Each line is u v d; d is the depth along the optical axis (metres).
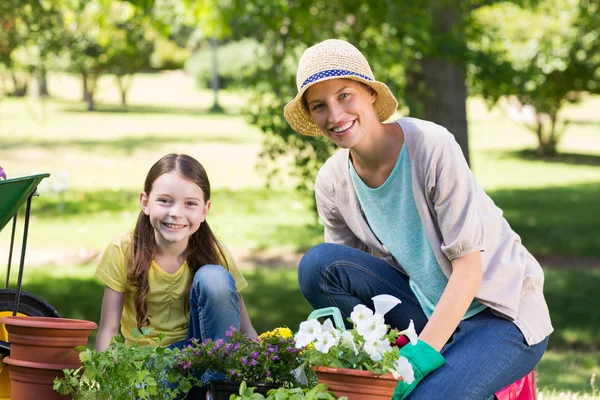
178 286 3.67
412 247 3.34
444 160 3.17
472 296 3.11
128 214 17.22
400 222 3.34
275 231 15.91
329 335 2.70
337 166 3.50
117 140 28.38
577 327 9.71
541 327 3.27
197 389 3.27
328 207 3.61
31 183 3.33
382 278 3.50
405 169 3.25
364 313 2.77
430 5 10.01
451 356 3.15
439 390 3.04
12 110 35.22
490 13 16.56
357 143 3.19
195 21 10.91
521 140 33.62
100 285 10.98
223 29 10.69
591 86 19.44
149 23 11.18
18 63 11.20
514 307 3.21
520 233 16.47
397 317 3.50
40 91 40.00
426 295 3.40
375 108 3.34
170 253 3.67
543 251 14.97
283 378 2.91
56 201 18.39
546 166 27.27
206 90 50.16
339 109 3.15
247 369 2.92
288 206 18.78
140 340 3.61
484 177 24.89
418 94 10.65
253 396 2.62
